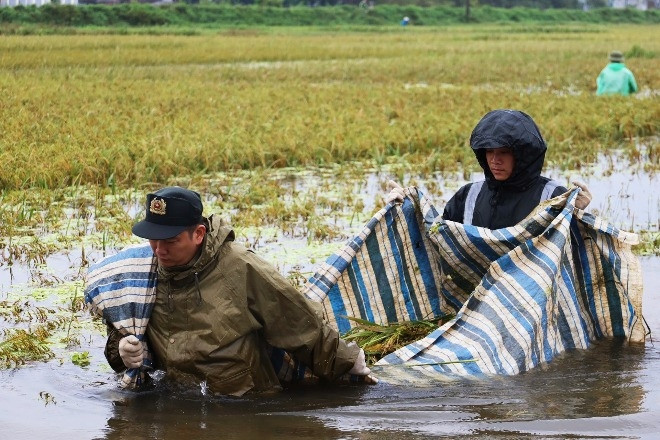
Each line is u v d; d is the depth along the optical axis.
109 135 14.91
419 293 6.98
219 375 5.52
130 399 5.61
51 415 5.37
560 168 13.88
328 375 5.74
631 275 6.71
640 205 11.37
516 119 6.43
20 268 8.67
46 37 43.16
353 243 6.76
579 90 26.08
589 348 6.62
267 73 29.66
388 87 25.08
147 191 12.22
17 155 12.89
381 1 116.25
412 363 6.11
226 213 11.13
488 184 6.72
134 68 30.70
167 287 5.55
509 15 102.12
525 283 6.28
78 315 7.36
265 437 5.01
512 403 5.52
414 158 14.55
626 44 50.22
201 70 30.55
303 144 14.83
